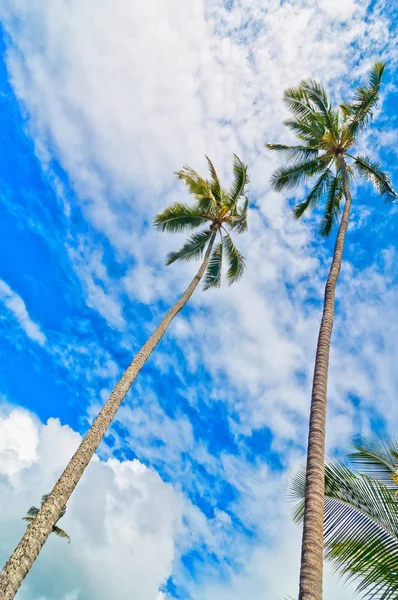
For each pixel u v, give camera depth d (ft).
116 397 37.45
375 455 21.98
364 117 52.80
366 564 17.84
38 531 26.14
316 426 25.00
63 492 29.04
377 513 19.40
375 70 52.54
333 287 37.45
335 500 21.24
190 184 59.52
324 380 28.76
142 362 42.29
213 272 67.41
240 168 63.52
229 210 63.82
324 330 33.22
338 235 43.60
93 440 33.19
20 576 23.77
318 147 55.26
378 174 53.52
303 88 54.34
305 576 16.92
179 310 50.90
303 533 18.92
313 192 57.62
